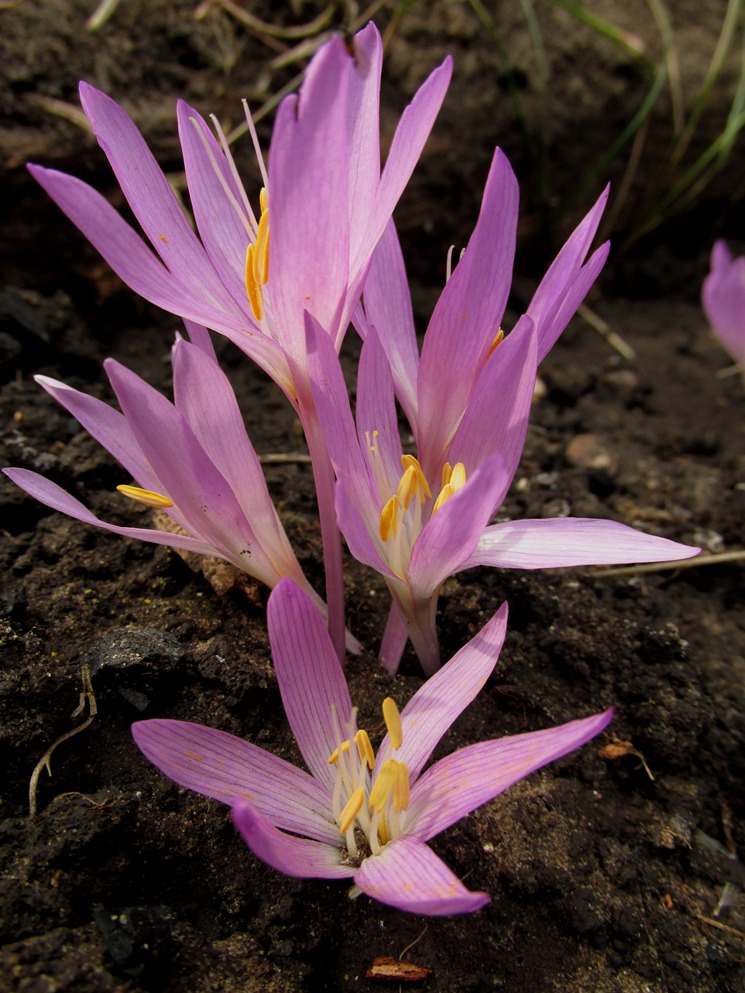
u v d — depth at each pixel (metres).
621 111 0.34
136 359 0.26
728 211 0.37
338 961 0.15
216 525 0.16
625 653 0.20
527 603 0.20
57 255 0.26
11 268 0.26
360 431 0.16
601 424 0.29
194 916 0.15
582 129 0.34
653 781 0.19
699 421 0.30
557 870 0.16
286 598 0.14
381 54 0.15
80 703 0.16
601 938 0.16
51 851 0.14
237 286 0.16
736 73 0.35
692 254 0.38
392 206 0.14
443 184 0.31
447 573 0.15
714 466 0.28
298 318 0.14
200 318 0.14
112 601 0.19
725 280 0.22
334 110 0.12
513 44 0.33
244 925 0.15
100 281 0.26
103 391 0.25
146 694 0.17
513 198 0.15
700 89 0.35
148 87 0.28
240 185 0.16
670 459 0.28
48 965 0.13
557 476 0.26
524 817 0.17
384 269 0.17
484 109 0.32
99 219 0.13
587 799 0.18
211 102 0.29
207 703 0.17
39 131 0.26
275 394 0.26
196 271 0.15
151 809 0.16
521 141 0.33
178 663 0.17
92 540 0.20
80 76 0.27
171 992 0.14
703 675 0.21
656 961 0.16
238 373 0.27
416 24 0.32
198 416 0.15
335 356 0.14
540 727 0.18
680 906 0.17
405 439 0.26
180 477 0.15
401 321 0.17
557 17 0.34
